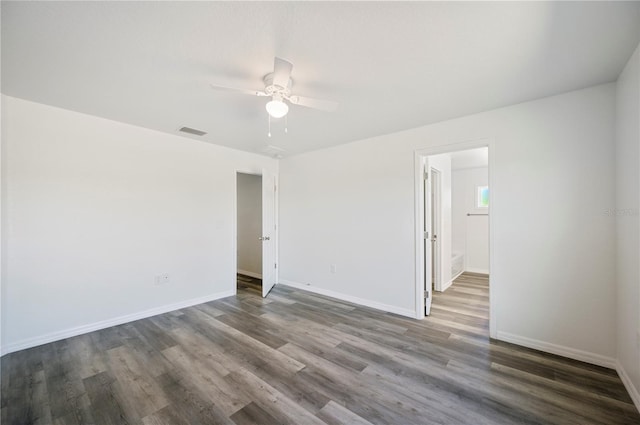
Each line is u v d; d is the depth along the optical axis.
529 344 2.49
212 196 3.94
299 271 4.57
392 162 3.42
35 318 2.55
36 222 2.56
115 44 1.67
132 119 2.97
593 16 1.42
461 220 6.05
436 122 3.02
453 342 2.62
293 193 4.67
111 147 3.01
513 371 2.13
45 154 2.61
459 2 1.33
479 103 2.52
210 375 2.09
